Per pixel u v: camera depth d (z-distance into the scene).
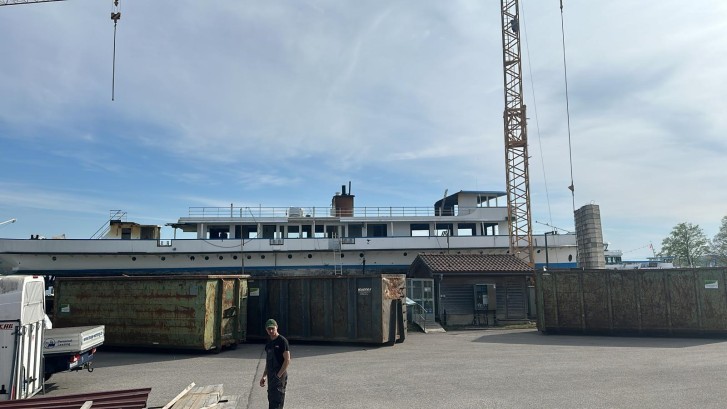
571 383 9.63
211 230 33.97
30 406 6.78
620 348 14.91
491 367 11.58
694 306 17.86
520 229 45.19
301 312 17.06
